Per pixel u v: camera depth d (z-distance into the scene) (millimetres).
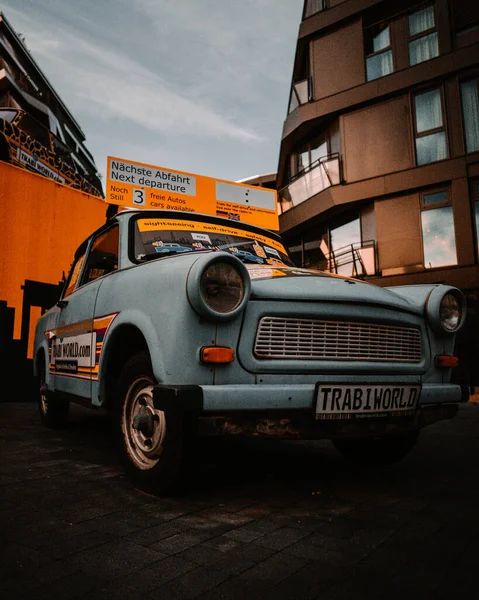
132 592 1429
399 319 2580
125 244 3014
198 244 3178
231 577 1537
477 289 9914
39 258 6984
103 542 1791
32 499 2303
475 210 10180
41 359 4750
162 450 2270
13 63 28938
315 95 12922
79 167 19875
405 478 2883
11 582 1475
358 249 11953
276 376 2188
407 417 2500
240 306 2084
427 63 11016
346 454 3379
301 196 13836
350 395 2254
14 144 8352
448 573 1604
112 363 2855
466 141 10492
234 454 3473
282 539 1861
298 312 2248
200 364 2053
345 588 1488
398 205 11266
